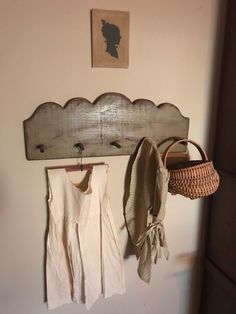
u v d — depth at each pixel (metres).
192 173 0.94
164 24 0.99
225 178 1.08
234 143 1.02
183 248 1.25
